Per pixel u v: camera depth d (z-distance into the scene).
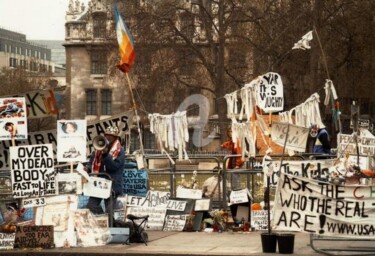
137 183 23.47
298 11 73.62
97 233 20.62
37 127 109.56
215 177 25.62
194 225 23.16
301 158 26.53
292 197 18.64
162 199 23.36
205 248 19.58
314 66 71.88
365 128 24.72
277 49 74.94
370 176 20.11
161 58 84.88
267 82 23.03
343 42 78.31
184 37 86.19
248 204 23.30
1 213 21.33
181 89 87.94
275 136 22.70
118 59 83.38
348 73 79.12
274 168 22.09
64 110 138.88
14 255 19.61
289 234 18.69
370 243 20.14
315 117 24.36
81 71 138.62
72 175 21.22
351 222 18.42
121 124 24.48
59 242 20.41
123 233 20.70
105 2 90.38
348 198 18.44
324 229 18.47
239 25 84.31
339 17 76.62
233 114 24.02
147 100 84.06
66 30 139.62
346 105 79.00
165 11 84.75
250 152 23.64
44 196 20.97
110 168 21.81
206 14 88.75
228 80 91.00
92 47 136.00
